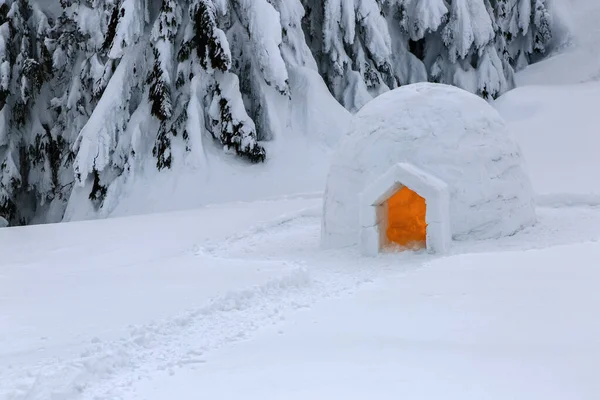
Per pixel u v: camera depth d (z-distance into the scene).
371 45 21.48
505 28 25.77
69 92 20.77
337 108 19.45
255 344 5.08
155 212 16.70
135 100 18.72
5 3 20.61
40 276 8.97
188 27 18.30
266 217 13.54
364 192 9.23
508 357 4.11
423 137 9.40
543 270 6.38
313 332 5.26
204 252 10.72
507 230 9.38
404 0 23.36
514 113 21.88
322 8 21.75
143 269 9.13
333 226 9.95
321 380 3.99
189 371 4.55
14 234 13.25
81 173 17.38
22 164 21.20
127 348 5.12
